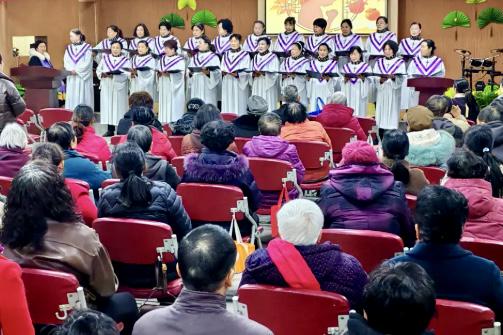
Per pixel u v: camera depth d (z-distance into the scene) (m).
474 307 2.64
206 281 2.34
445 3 14.54
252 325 2.33
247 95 12.55
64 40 15.94
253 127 6.92
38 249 3.10
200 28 12.79
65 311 3.00
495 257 3.45
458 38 14.56
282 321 2.83
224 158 4.80
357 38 12.92
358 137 7.88
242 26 15.62
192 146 6.06
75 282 2.98
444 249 2.90
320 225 2.99
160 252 3.80
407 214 4.05
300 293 2.76
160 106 12.41
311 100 12.13
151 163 4.99
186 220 4.12
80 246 3.14
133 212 3.98
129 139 5.00
